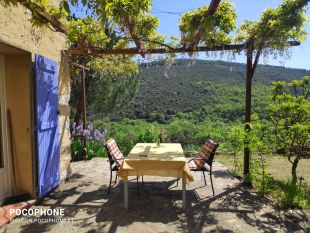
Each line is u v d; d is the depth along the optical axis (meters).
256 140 4.93
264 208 4.14
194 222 3.65
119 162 5.02
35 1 3.34
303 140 4.66
